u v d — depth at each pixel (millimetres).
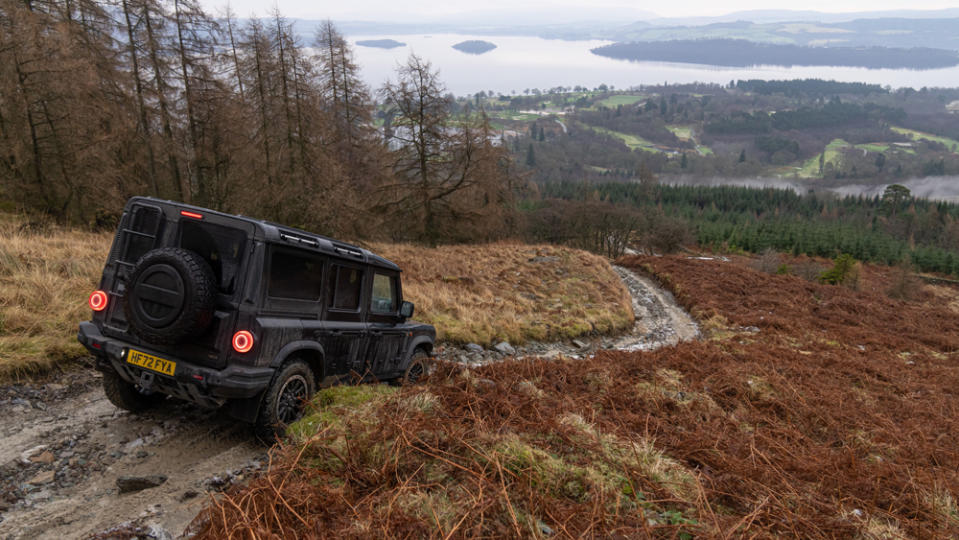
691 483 3777
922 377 12023
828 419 6730
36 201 22406
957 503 4094
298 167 26938
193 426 5207
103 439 4793
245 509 2941
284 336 4766
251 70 26500
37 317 6918
